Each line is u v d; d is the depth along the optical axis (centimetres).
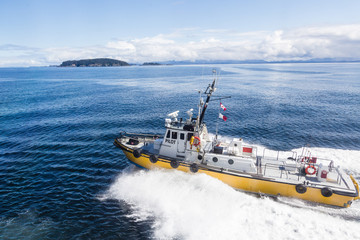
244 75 12444
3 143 2486
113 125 3055
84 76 13400
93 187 1667
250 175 1422
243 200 1377
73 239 1196
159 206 1418
